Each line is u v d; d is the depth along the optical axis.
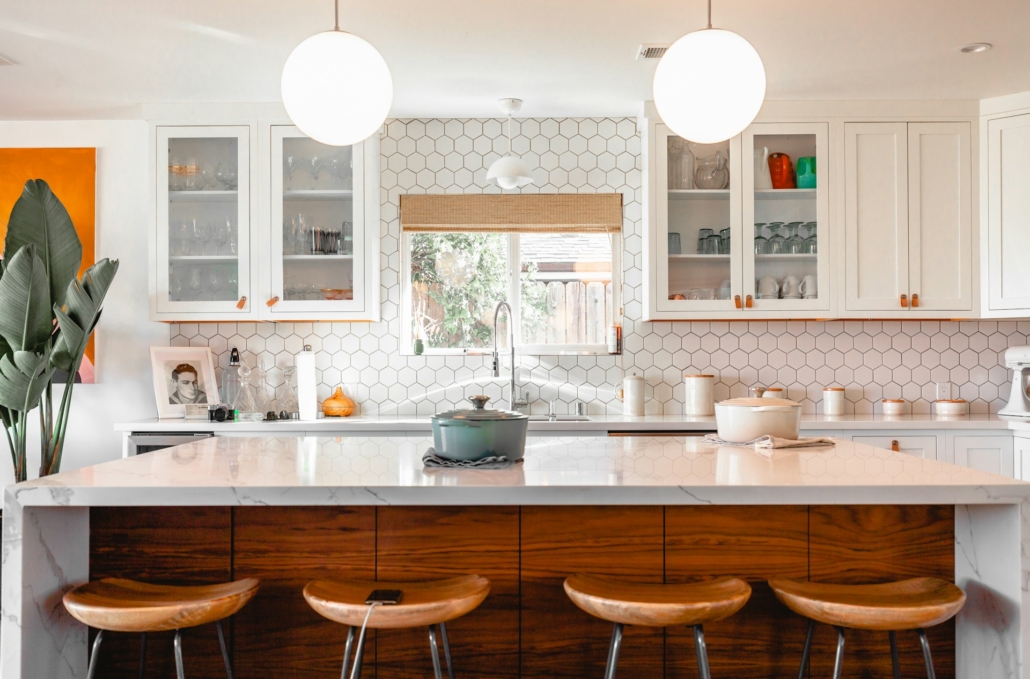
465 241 4.27
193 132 3.83
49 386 3.64
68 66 3.33
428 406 4.16
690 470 1.87
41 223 3.60
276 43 3.09
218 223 3.87
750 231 3.82
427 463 1.96
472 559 1.94
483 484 1.67
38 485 1.69
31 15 2.83
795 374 4.13
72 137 4.12
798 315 3.81
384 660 1.94
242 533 1.96
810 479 1.72
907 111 3.79
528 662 1.94
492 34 3.02
